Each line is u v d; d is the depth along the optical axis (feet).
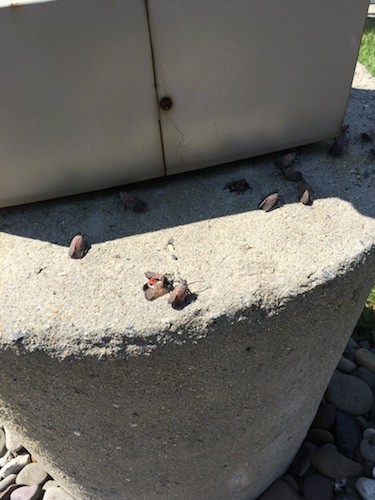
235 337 1.38
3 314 1.38
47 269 1.47
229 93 1.53
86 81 1.39
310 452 2.48
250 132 1.63
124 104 1.46
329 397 2.63
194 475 1.91
